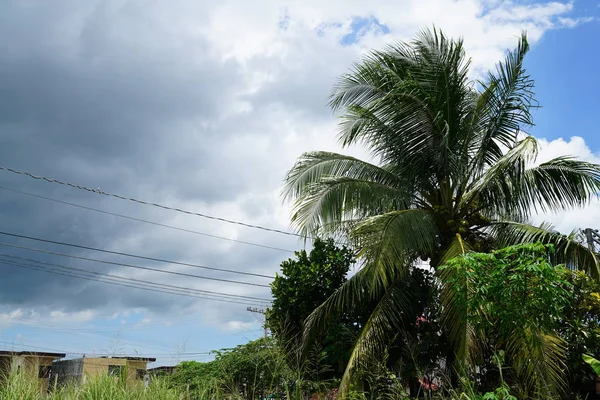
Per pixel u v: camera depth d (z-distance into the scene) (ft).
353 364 37.27
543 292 26.73
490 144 45.93
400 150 43.86
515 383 33.47
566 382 36.40
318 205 43.09
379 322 39.86
